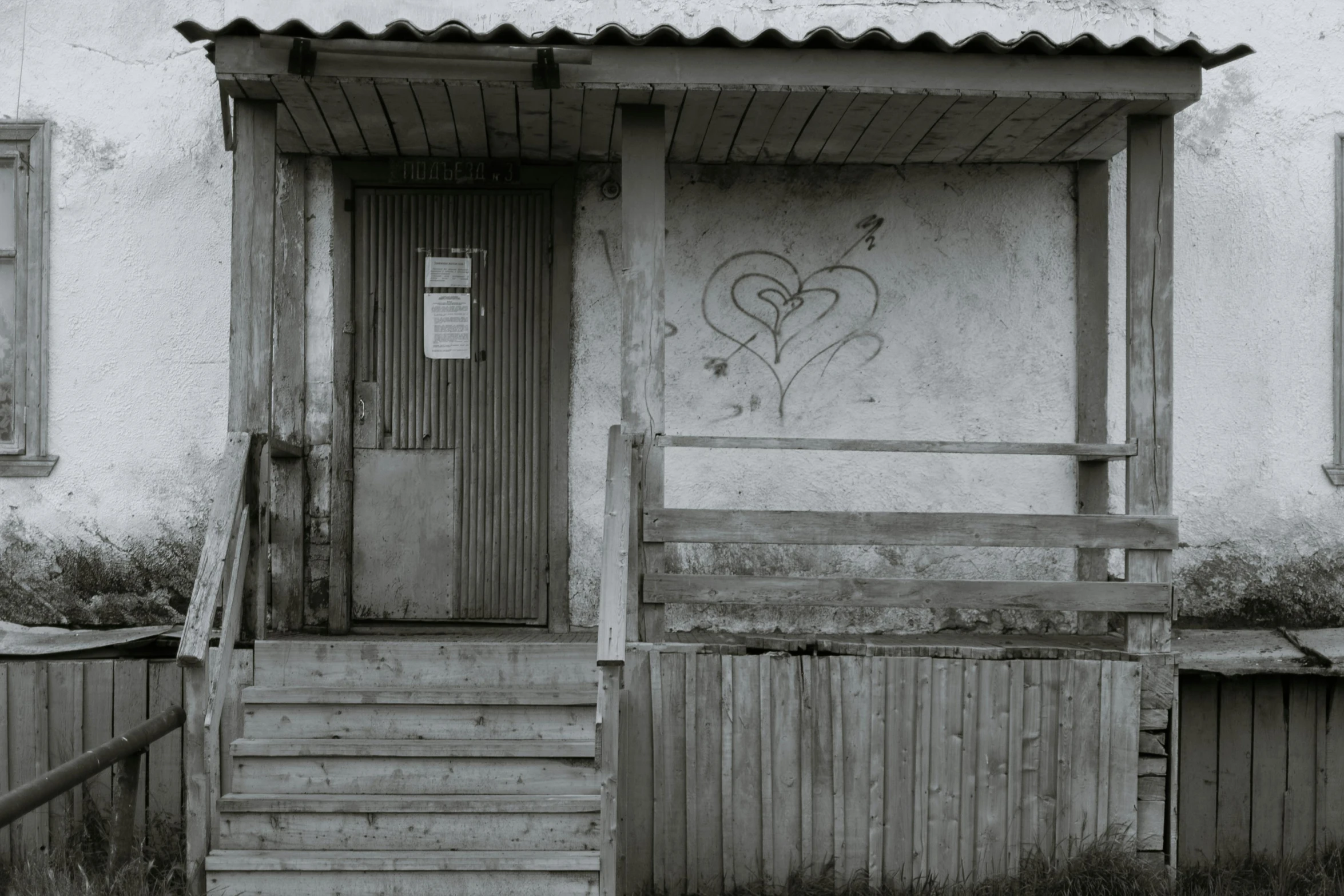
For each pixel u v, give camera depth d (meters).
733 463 6.97
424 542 6.86
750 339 6.98
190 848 5.12
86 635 6.52
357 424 6.85
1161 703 5.84
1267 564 6.96
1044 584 5.83
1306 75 7.00
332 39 5.22
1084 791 5.83
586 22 6.82
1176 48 5.45
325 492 6.82
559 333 6.86
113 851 5.50
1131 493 5.84
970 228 6.98
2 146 6.84
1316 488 6.99
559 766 5.40
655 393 5.74
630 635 5.79
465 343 6.88
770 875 5.77
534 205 6.89
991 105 5.77
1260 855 6.42
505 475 6.88
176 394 6.82
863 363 6.98
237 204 5.56
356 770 5.39
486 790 5.39
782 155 6.75
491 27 6.72
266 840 5.22
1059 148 6.62
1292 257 6.99
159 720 5.48
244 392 5.62
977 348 6.98
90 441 6.82
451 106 5.82
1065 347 6.98
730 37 5.36
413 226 6.86
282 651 5.68
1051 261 6.97
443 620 6.87
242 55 5.28
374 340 6.85
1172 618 5.91
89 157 6.82
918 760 5.82
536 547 6.88
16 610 6.80
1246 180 6.98
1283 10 6.99
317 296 6.82
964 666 5.85
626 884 5.72
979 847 5.81
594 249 6.91
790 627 6.89
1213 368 6.98
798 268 6.97
